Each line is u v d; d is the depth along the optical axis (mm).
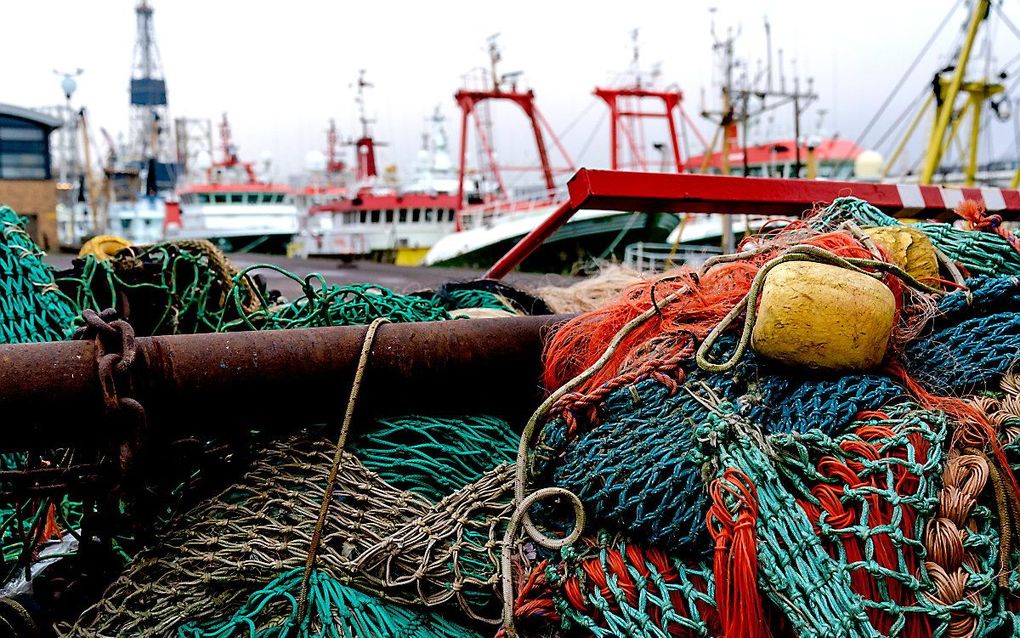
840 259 2094
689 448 1916
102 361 1883
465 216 28844
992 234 2664
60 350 1945
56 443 2027
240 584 2062
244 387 2150
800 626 1610
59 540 2789
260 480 2229
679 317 2320
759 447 1833
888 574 1664
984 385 2080
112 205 40125
